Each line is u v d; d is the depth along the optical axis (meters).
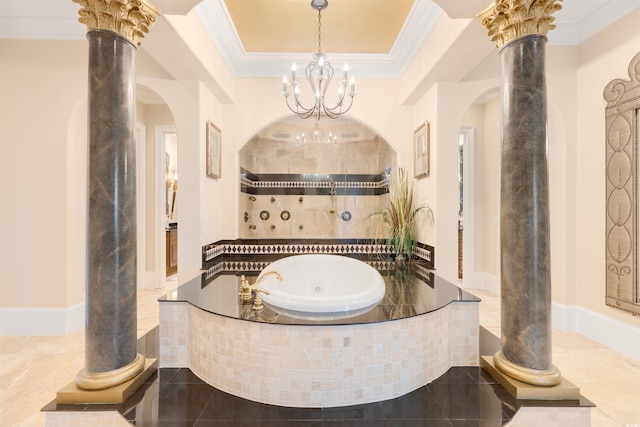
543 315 1.80
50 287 2.99
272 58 3.67
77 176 3.13
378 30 3.18
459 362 2.16
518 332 1.84
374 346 1.80
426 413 1.66
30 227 2.98
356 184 4.86
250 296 2.16
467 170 4.72
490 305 3.87
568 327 3.05
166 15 2.19
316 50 3.57
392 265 3.53
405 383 1.86
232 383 1.85
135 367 1.84
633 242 2.50
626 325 2.58
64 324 2.97
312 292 3.35
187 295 2.29
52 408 1.64
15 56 2.96
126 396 1.74
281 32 3.21
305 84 3.83
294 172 4.87
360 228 4.85
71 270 3.04
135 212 1.89
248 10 2.86
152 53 2.66
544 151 1.82
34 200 2.98
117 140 1.79
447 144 3.25
